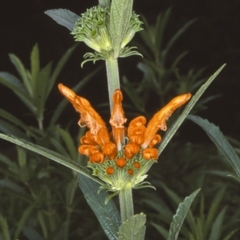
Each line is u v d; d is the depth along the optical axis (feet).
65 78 7.22
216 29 7.36
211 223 2.80
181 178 3.79
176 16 7.46
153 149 1.71
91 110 1.74
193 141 6.75
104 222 1.86
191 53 7.38
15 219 3.18
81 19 1.79
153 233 3.49
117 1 1.68
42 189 2.88
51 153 1.69
